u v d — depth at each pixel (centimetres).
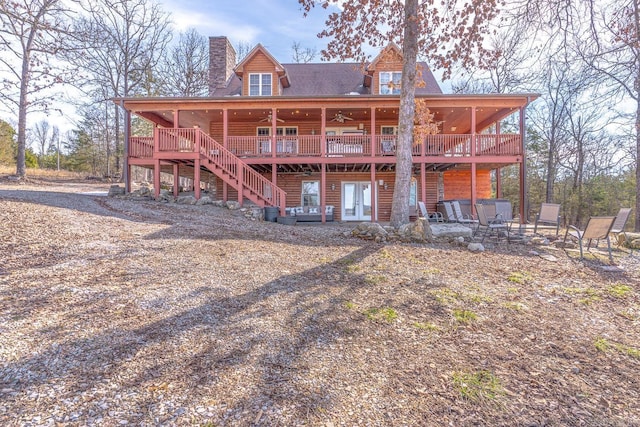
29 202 784
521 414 216
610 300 416
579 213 2255
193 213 975
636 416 217
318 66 1764
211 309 342
